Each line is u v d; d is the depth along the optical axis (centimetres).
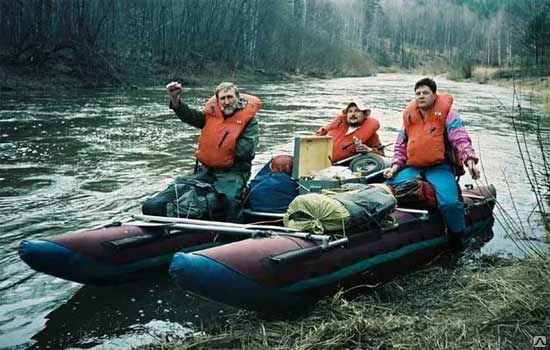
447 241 569
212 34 3847
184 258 393
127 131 1280
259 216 539
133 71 2805
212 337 390
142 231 486
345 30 9050
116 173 870
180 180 560
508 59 4788
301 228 450
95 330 408
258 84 3541
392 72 8762
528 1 2392
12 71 2167
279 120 1578
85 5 2642
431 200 558
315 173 568
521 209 736
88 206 693
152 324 418
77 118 1452
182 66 3347
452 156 576
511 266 501
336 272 441
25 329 407
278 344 378
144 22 3272
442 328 371
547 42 1204
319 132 720
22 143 1089
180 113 563
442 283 492
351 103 700
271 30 4641
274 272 405
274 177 557
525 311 381
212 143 556
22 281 484
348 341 363
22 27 2359
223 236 531
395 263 500
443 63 8331
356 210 455
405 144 602
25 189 762
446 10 11606
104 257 459
